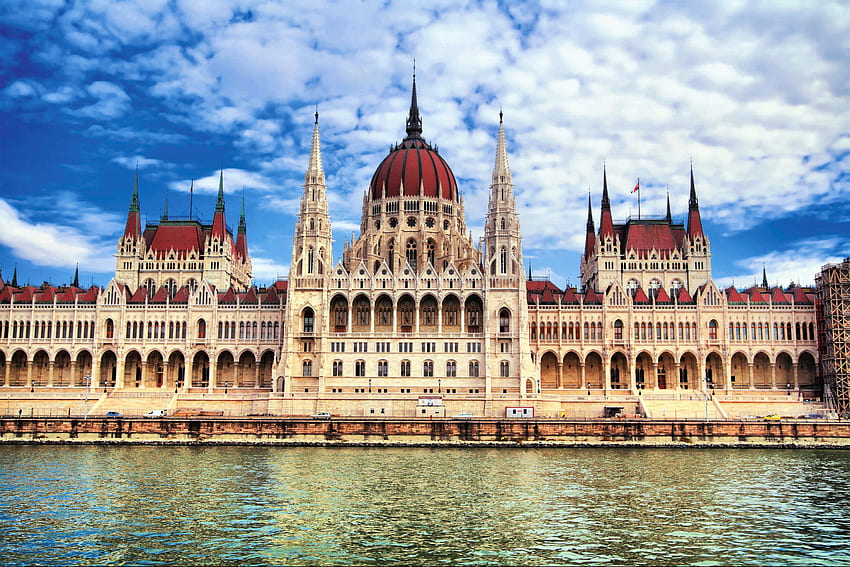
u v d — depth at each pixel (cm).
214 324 18175
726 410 16375
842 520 7656
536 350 18062
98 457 11862
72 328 18388
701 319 18062
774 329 17950
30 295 18688
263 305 18288
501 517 7700
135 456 12012
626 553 6500
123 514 7775
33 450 12794
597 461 11600
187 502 8344
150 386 18700
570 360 18538
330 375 17100
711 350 17975
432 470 10588
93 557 6344
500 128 18712
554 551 6544
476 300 17725
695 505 8294
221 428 13988
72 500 8419
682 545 6744
